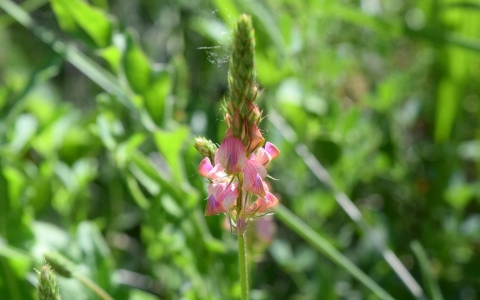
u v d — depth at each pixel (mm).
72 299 410
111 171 620
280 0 642
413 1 824
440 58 709
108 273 433
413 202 667
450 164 667
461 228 601
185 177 496
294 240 658
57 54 520
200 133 593
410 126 755
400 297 558
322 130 607
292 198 605
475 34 723
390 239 601
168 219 471
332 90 680
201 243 465
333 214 641
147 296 436
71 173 558
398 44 814
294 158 582
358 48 786
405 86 703
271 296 595
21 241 457
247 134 276
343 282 573
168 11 832
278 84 577
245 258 295
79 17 451
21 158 661
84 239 441
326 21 647
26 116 551
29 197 493
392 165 659
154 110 458
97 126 497
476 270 587
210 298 444
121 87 502
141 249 666
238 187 283
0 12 780
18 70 969
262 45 569
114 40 453
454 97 704
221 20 629
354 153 603
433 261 613
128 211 699
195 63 762
